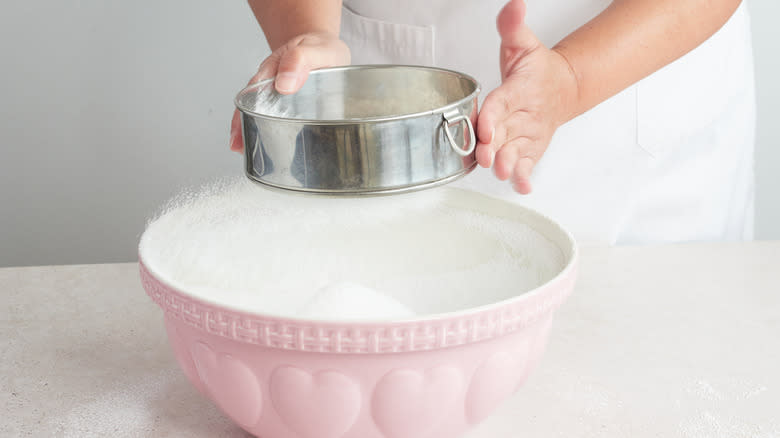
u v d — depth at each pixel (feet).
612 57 2.88
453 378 1.84
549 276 2.17
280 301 2.25
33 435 2.21
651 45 2.96
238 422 2.03
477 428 2.27
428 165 2.05
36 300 3.07
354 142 1.97
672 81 3.77
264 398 1.89
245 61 6.43
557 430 2.25
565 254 2.16
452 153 2.10
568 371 2.56
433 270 2.47
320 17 3.33
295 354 1.78
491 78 3.85
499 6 3.70
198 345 1.92
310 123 1.97
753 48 6.31
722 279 3.21
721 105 3.96
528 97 2.63
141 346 2.73
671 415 2.32
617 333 2.80
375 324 1.69
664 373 2.54
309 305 1.99
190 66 6.41
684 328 2.83
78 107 6.49
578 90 2.87
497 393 1.95
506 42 2.70
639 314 2.93
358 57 4.02
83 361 2.63
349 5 3.99
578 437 2.22
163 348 2.72
